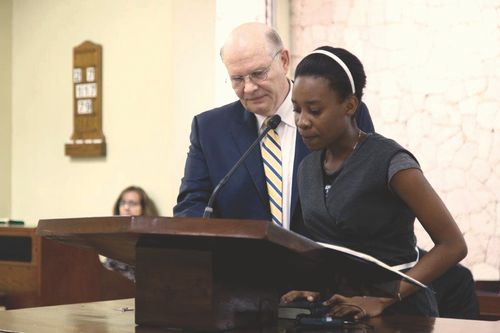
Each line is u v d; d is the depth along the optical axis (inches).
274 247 84.7
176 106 271.7
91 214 308.0
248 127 142.0
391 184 105.0
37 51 322.3
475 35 243.3
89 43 306.0
